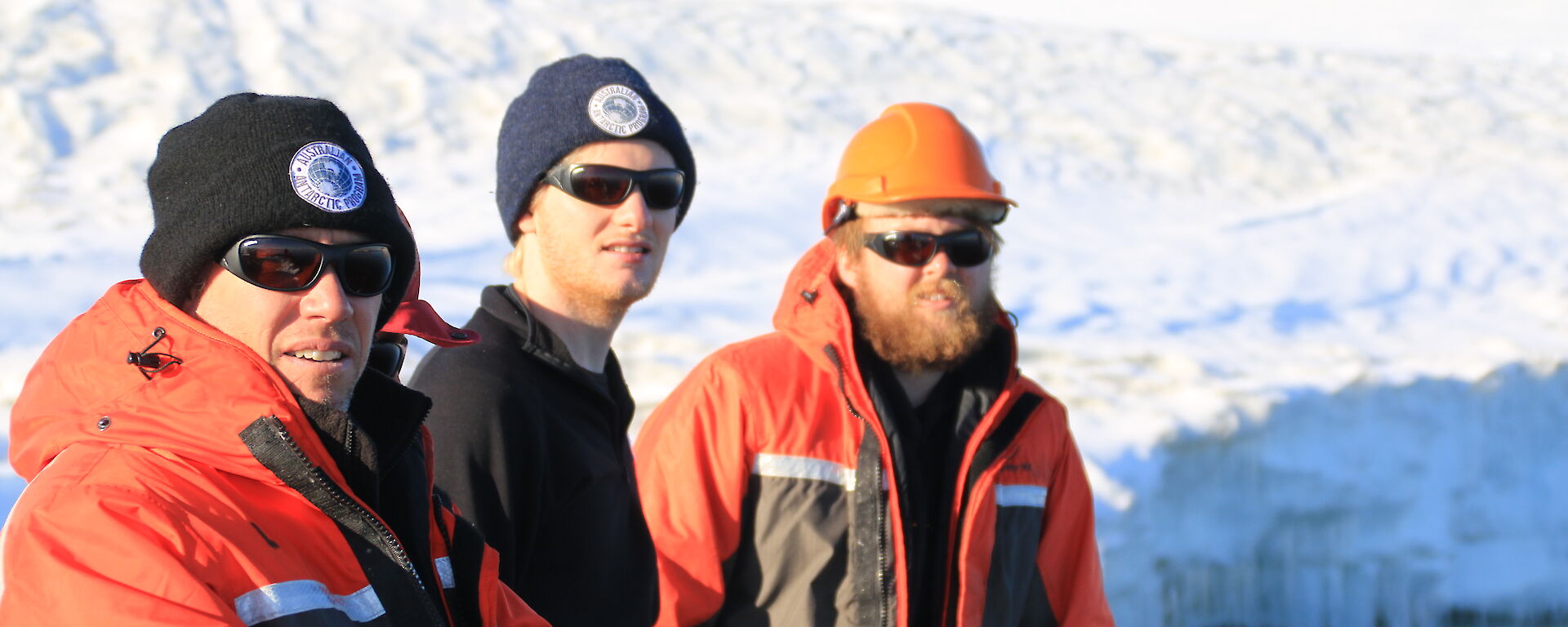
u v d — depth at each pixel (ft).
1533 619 27.12
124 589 4.36
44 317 27.68
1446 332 35.73
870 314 9.87
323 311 5.25
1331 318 38.04
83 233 40.37
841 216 10.31
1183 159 66.85
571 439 8.18
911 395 10.09
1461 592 26.91
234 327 5.23
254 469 4.97
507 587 6.70
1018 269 41.75
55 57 60.80
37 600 4.31
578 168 8.61
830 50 84.69
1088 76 84.84
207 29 68.44
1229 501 24.89
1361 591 26.16
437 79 67.67
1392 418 28.19
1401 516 27.07
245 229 5.09
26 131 52.70
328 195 5.23
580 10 85.81
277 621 4.76
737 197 49.78
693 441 9.59
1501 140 74.74
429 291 32.65
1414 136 75.25
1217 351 31.71
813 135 67.15
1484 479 29.04
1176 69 89.40
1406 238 50.78
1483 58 103.71
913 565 9.47
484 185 53.67
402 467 5.88
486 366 7.82
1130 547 20.83
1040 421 10.18
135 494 4.61
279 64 66.03
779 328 10.09
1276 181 64.64
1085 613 10.13
